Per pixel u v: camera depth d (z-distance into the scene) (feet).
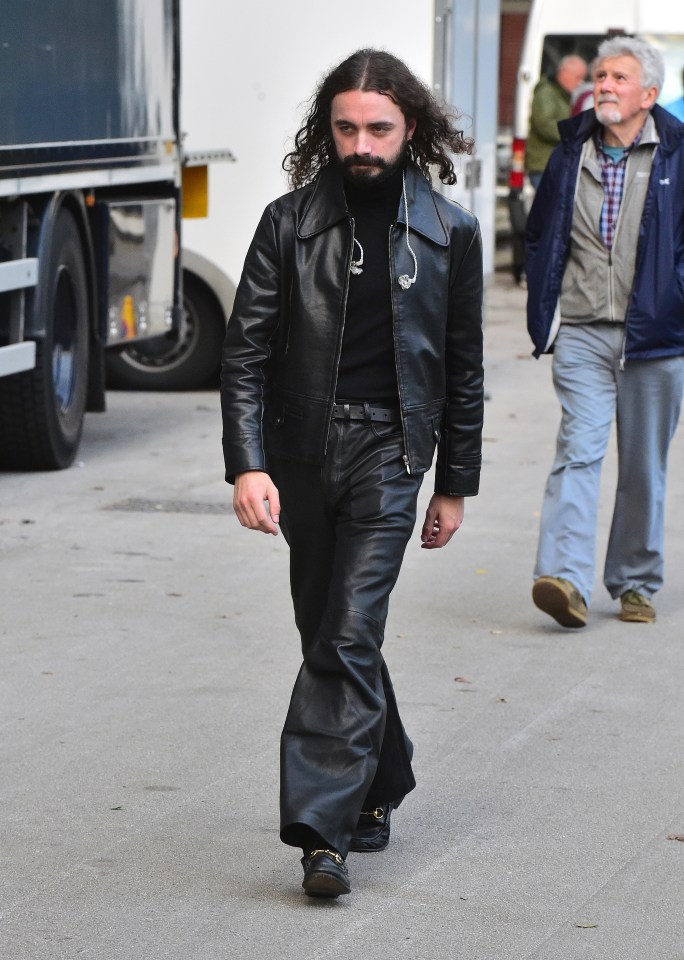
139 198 75.00
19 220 63.67
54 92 63.87
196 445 73.87
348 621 26.53
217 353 91.40
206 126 90.27
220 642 42.86
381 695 26.78
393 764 28.32
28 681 39.34
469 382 28.30
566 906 26.84
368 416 27.07
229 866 28.35
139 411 84.43
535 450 72.33
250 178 90.22
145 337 75.46
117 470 67.77
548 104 133.08
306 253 26.81
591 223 43.88
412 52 86.28
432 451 27.61
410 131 26.78
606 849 29.40
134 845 29.30
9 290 62.64
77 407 69.62
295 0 88.94
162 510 59.82
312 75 89.45
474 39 91.09
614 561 45.96
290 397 27.14
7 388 65.26
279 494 27.71
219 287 90.48
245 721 36.40
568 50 133.59
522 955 24.94
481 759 34.22
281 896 27.07
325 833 25.80
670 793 32.32
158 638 43.21
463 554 53.31
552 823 30.63
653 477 45.19
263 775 32.99
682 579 50.60
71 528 56.75
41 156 62.80
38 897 26.94
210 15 89.66
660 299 43.68
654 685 39.65
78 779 32.71
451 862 28.68
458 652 42.32
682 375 44.39
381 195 26.78
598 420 44.57
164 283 77.15
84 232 69.97
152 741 35.01
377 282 26.84
